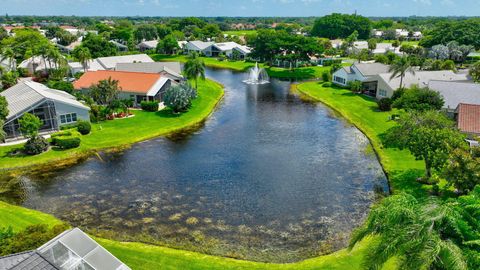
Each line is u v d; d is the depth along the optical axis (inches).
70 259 674.2
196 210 1280.8
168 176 1549.0
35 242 818.8
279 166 1660.9
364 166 1668.3
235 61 5103.3
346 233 1152.2
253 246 1087.6
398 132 1546.5
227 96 3129.9
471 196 664.4
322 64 4795.8
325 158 1763.0
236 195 1387.8
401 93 2566.4
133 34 6860.2
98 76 2822.3
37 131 1820.9
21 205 1314.0
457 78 2994.6
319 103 2901.1
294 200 1353.3
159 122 2273.6
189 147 1897.1
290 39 4500.5
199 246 1082.7
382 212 670.5
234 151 1843.0
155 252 1035.3
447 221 606.9
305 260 1016.2
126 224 1195.3
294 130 2202.3
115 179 1520.7
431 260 554.9
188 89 2566.4
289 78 4010.8
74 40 5974.4
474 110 1907.0
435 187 1368.1
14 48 4512.8
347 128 2255.2
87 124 2011.6
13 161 1660.9
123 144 1921.8
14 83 3034.0
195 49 5610.2
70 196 1378.0
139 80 2694.4
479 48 5541.3
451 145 1352.1
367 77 3193.9
